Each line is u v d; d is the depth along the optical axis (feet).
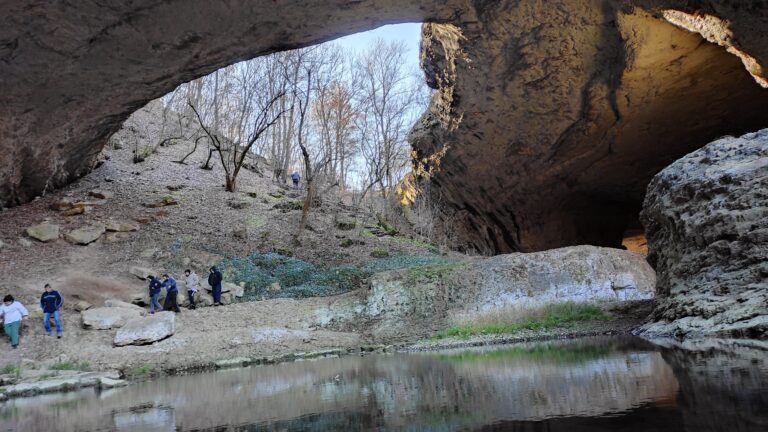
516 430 10.19
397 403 15.25
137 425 15.83
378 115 104.99
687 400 11.28
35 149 60.95
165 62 48.80
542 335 38.01
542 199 85.81
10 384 33.24
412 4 49.73
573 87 64.34
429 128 87.15
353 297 54.44
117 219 70.95
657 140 71.26
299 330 48.14
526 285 48.52
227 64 52.11
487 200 89.86
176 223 74.28
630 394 12.82
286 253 73.82
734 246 27.48
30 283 53.36
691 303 28.35
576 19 55.83
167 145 107.76
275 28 47.06
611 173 79.77
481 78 66.95
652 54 54.95
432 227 94.12
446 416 12.44
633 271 49.14
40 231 63.46
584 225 92.12
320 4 44.88
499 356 27.25
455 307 48.85
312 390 20.52
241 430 13.23
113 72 48.96
